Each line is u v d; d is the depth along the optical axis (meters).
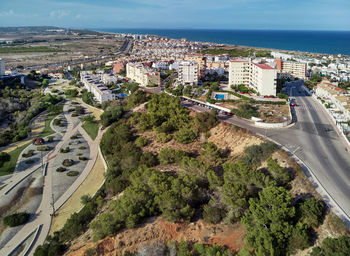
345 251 43.50
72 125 155.50
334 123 112.75
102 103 176.12
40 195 90.75
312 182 67.56
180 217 61.25
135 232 59.44
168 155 95.62
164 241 57.91
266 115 118.38
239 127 104.62
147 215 63.94
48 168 108.25
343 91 153.75
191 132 109.69
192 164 76.44
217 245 52.72
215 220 60.56
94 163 112.31
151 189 70.12
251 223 54.66
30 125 156.25
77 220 71.19
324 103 140.88
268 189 57.59
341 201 60.09
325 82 188.62
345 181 68.00
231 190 60.91
